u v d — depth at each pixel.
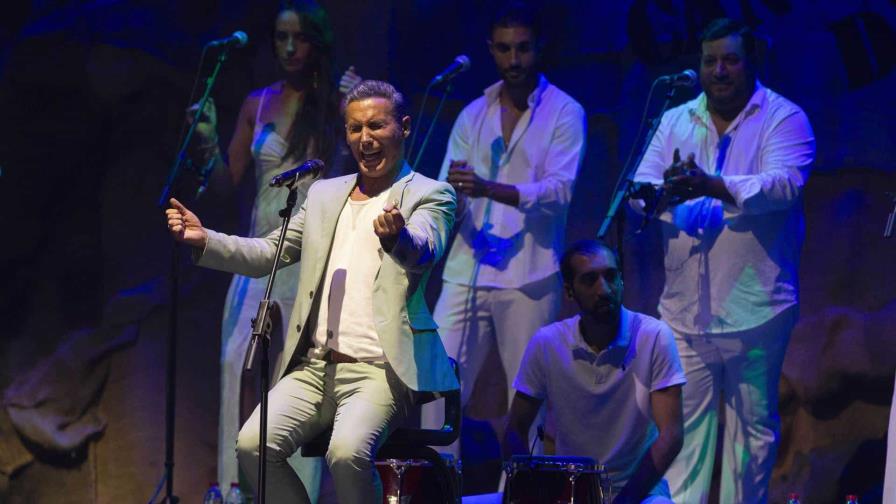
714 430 22.27
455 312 23.62
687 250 22.39
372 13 27.42
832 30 25.03
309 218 15.01
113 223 27.89
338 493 13.89
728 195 21.30
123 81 27.97
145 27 28.19
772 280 21.98
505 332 23.48
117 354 27.45
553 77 26.86
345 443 13.66
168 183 23.30
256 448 14.24
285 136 24.38
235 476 24.23
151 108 28.17
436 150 27.02
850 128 24.83
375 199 14.92
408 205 14.55
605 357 19.22
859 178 24.70
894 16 24.66
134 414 27.14
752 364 22.03
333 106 24.56
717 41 22.53
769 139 22.23
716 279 22.14
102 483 26.94
